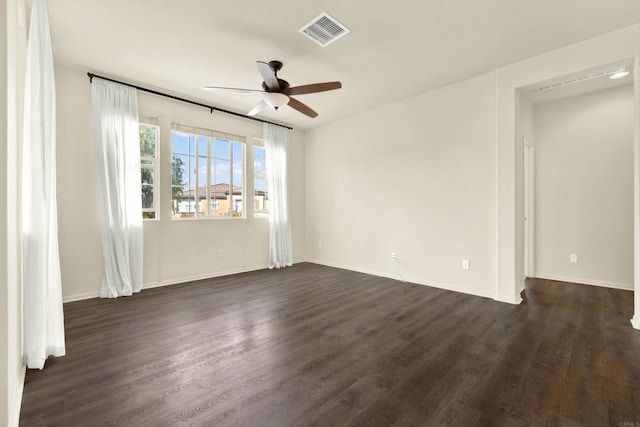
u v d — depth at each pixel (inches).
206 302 136.3
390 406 64.7
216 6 94.8
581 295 144.9
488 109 141.7
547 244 178.1
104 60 129.3
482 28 105.7
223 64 132.6
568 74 117.5
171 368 80.0
